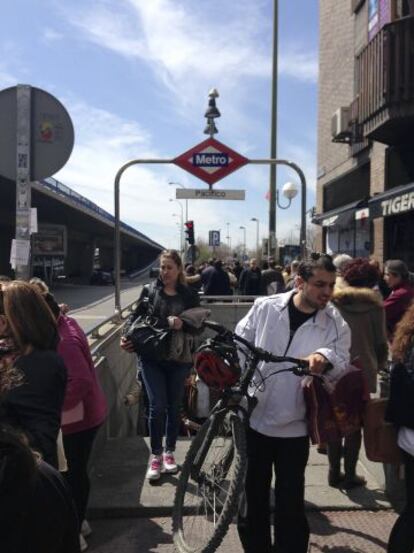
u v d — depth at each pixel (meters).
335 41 17.64
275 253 17.95
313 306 3.24
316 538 3.88
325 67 18.81
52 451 2.32
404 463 3.04
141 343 4.78
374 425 3.23
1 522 1.58
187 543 3.30
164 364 4.90
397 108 11.05
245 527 3.28
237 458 3.06
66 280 61.69
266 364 3.24
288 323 3.27
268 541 3.31
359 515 4.21
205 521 3.29
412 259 12.25
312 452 5.47
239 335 3.37
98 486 4.59
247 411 3.22
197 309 4.89
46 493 1.72
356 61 15.34
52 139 4.95
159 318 4.85
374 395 4.92
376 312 4.50
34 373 2.38
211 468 3.33
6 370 2.18
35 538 1.67
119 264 9.71
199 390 6.50
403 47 11.00
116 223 9.79
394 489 4.29
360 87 12.81
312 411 3.09
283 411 3.17
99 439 5.29
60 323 3.62
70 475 3.67
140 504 4.25
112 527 4.09
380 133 12.19
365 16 14.72
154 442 4.75
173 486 4.59
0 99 4.93
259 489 3.28
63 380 2.46
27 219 4.94
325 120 18.95
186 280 5.05
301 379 3.18
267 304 3.35
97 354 6.13
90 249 75.44
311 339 3.23
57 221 52.31
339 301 4.46
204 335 11.16
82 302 26.22
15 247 4.92
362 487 4.61
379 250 13.86
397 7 12.62
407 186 11.00
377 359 4.62
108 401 6.45
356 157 15.74
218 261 14.20
